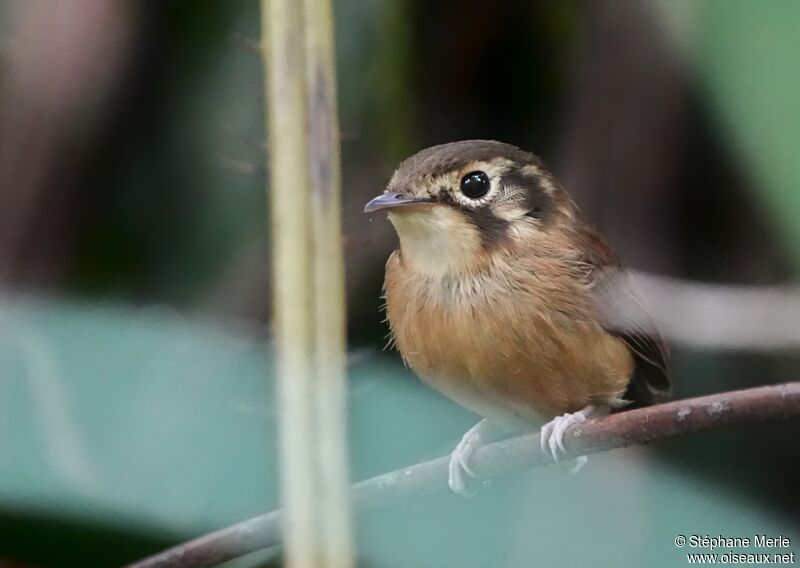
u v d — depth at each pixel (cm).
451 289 807
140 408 726
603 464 908
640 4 790
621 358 831
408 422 866
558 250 821
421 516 816
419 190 808
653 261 866
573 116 882
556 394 823
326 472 394
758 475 985
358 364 803
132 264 870
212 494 699
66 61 853
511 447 730
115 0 860
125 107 868
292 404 400
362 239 918
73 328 756
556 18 929
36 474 626
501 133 950
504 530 886
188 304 846
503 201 822
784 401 565
